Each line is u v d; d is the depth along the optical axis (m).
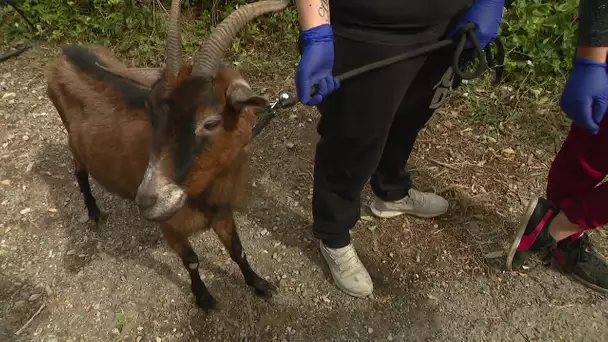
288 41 2.19
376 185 1.48
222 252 1.50
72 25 2.33
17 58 2.21
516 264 1.40
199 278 1.31
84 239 1.53
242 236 1.54
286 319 1.34
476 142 1.80
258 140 1.84
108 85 1.25
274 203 1.63
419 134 1.83
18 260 1.48
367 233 1.53
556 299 1.36
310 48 0.92
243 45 2.21
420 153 1.77
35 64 2.18
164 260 1.48
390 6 0.92
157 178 0.95
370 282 1.38
